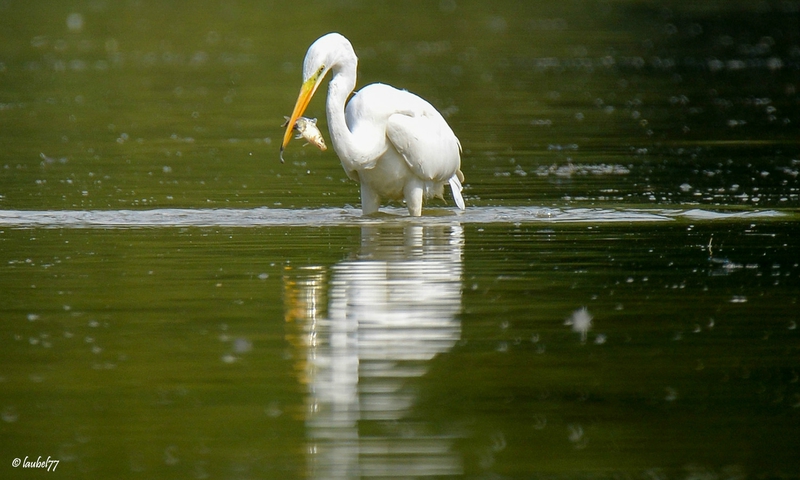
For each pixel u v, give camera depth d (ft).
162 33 145.79
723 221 45.73
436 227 44.62
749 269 37.19
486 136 73.67
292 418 24.45
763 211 47.80
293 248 40.55
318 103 90.79
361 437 23.48
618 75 108.68
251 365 27.66
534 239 42.16
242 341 29.35
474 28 155.84
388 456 22.68
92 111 84.23
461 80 103.81
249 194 52.95
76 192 52.85
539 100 91.81
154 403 25.30
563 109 86.89
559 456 22.62
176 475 21.90
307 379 26.66
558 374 27.04
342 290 34.27
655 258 38.78
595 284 35.19
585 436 23.59
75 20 158.20
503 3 190.19
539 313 31.94
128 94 94.48
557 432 23.76
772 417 24.54
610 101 91.61
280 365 27.66
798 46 133.80
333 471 21.99
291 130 42.55
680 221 45.73
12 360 27.99
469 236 42.88
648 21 163.22
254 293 34.01
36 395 25.73
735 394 25.84
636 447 23.08
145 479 21.76
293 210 48.44
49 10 169.78
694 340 29.55
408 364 27.71
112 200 50.80
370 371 27.17
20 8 171.83
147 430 23.91
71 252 39.88
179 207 49.19
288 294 33.88
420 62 117.39
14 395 25.68
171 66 114.73
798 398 25.58
